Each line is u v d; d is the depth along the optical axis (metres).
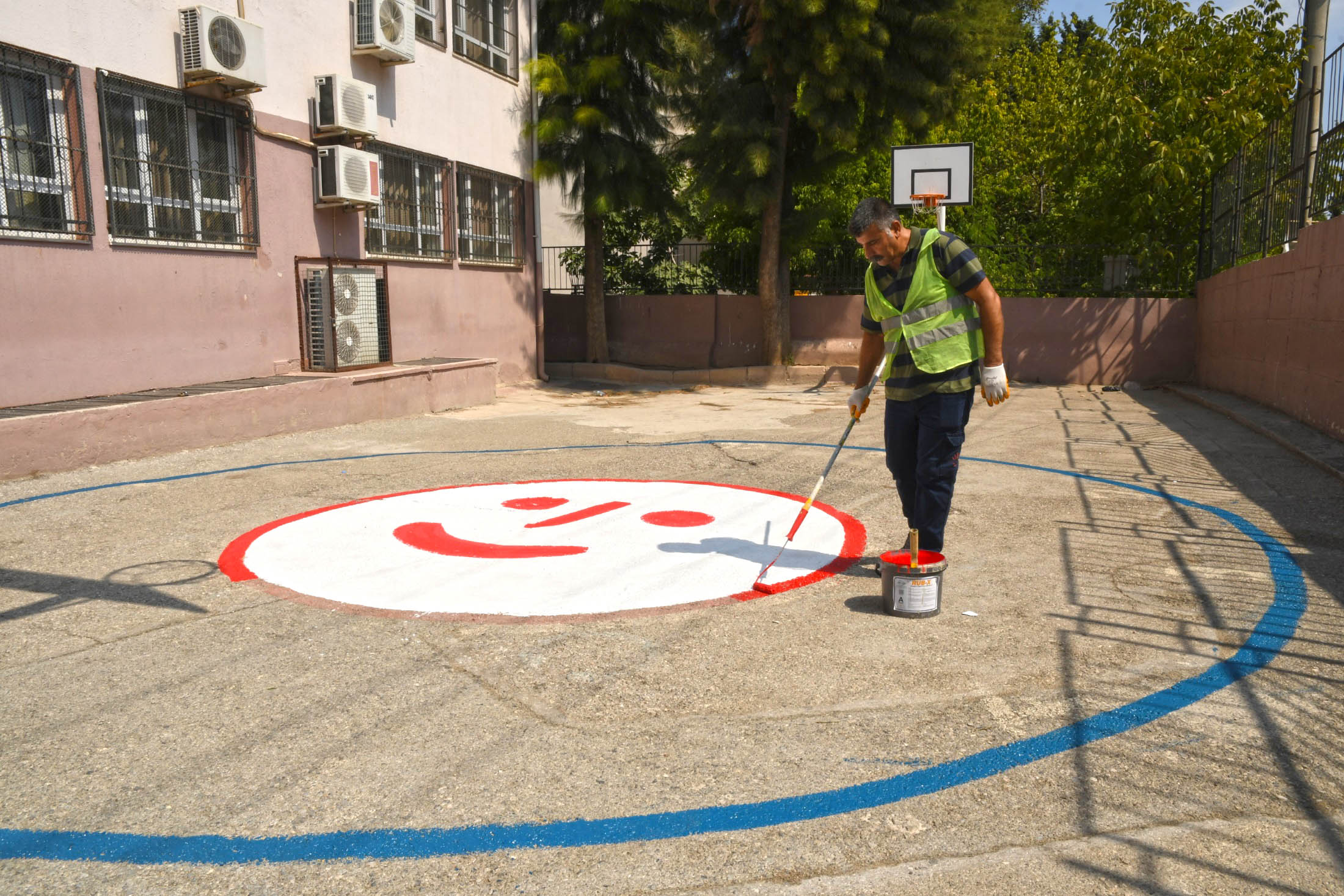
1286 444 8.55
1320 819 2.47
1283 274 10.69
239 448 8.88
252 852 2.38
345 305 11.08
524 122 16.11
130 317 8.90
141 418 8.16
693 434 10.16
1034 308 17.14
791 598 4.37
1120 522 5.87
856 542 5.39
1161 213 16.55
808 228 17.14
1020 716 3.09
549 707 3.21
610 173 16.38
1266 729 2.98
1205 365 15.58
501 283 15.55
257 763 2.83
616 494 6.79
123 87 8.82
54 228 8.17
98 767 2.81
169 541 5.45
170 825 2.50
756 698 3.26
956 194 14.68
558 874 2.27
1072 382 17.09
